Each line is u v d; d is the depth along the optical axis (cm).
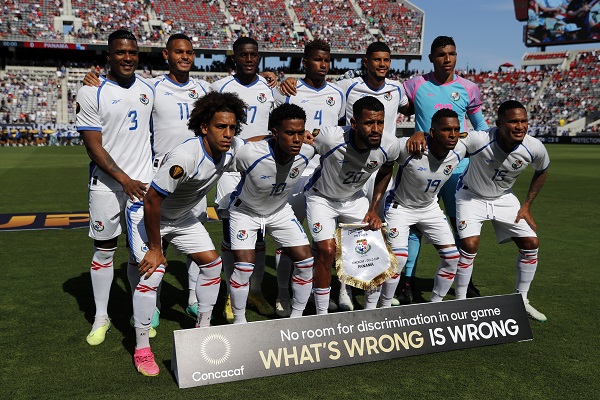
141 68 3841
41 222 821
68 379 319
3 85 3375
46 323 411
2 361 343
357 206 440
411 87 527
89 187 396
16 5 3450
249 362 319
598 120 3909
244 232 389
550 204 1046
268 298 497
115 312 446
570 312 439
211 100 329
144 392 302
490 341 372
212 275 365
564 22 4312
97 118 385
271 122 357
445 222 440
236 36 3906
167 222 361
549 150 2969
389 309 357
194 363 310
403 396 297
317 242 411
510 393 302
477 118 540
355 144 394
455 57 504
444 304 371
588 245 686
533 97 4275
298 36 4091
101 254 392
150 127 443
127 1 3825
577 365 340
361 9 4284
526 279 442
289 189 392
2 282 513
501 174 438
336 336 340
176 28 3816
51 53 3784
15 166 1783
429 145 411
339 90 516
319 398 294
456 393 301
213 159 342
